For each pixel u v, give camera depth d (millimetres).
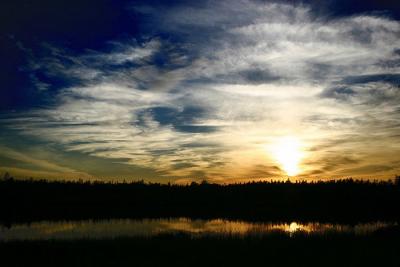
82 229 46906
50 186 108250
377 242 28609
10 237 37625
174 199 111438
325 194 104125
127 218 70562
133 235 36656
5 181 103500
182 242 30531
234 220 65000
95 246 29062
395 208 86188
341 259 22766
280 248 27000
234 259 23234
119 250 27172
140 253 25906
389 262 21734
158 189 117312
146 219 68438
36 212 81062
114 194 111812
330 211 86188
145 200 109500
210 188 117688
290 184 111188
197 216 76312
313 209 89062
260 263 22031
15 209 84312
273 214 82000
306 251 25562
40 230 45469
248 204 101438
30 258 24750
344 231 37000
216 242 30266
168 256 24625
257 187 114438
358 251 24969
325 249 26172
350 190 102188
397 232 32656
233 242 30172
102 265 22047
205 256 24344
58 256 25250
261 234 35281
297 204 95250
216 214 82250
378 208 86750
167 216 77312
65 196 105250
